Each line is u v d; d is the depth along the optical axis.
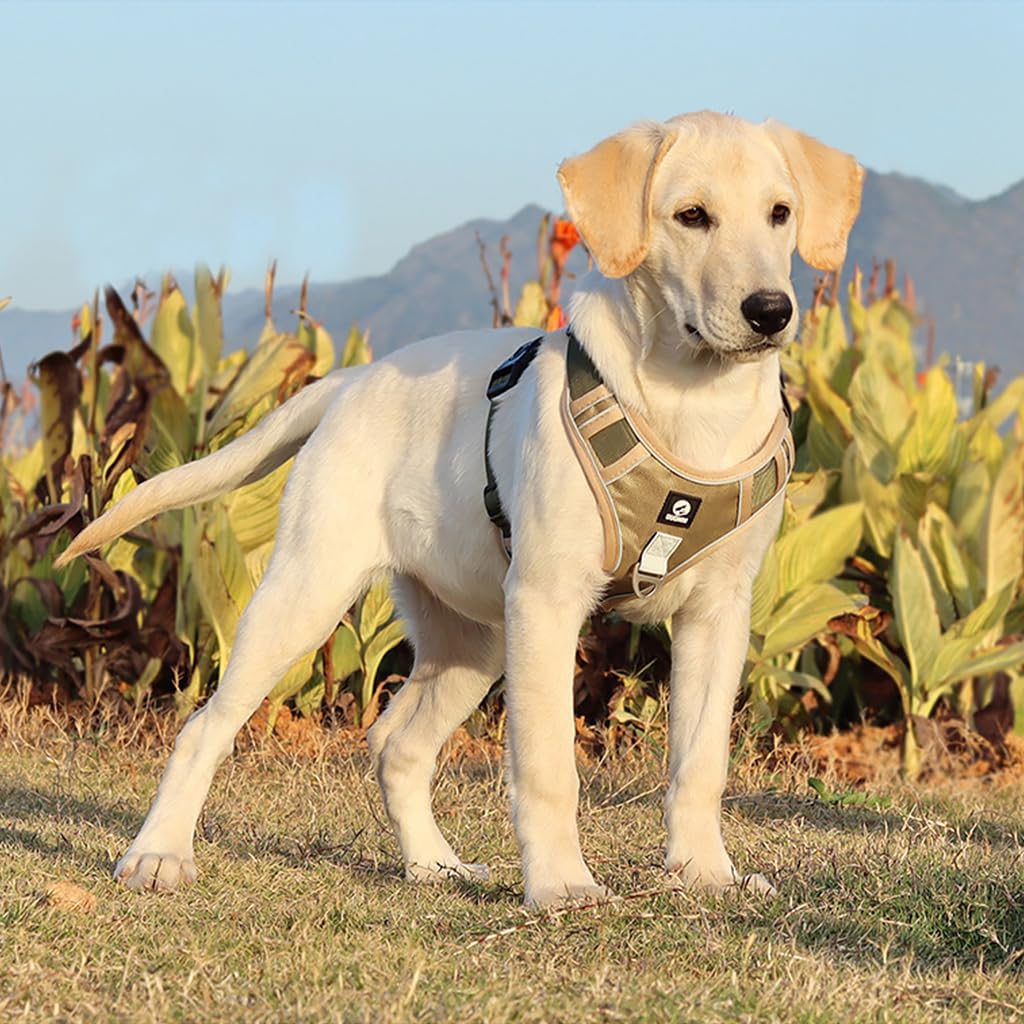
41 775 6.95
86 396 8.90
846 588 8.75
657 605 4.98
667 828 4.92
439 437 5.21
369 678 8.02
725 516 4.71
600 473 4.60
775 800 6.88
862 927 4.39
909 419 8.70
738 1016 3.52
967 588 8.43
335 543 5.29
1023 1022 3.68
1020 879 4.74
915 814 6.65
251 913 4.52
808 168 4.84
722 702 4.90
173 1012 3.53
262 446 5.70
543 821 4.61
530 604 4.68
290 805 6.37
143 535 8.09
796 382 9.26
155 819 5.12
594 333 4.68
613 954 4.05
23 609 8.64
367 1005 3.49
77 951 4.03
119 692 8.31
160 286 9.43
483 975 3.82
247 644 5.27
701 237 4.54
